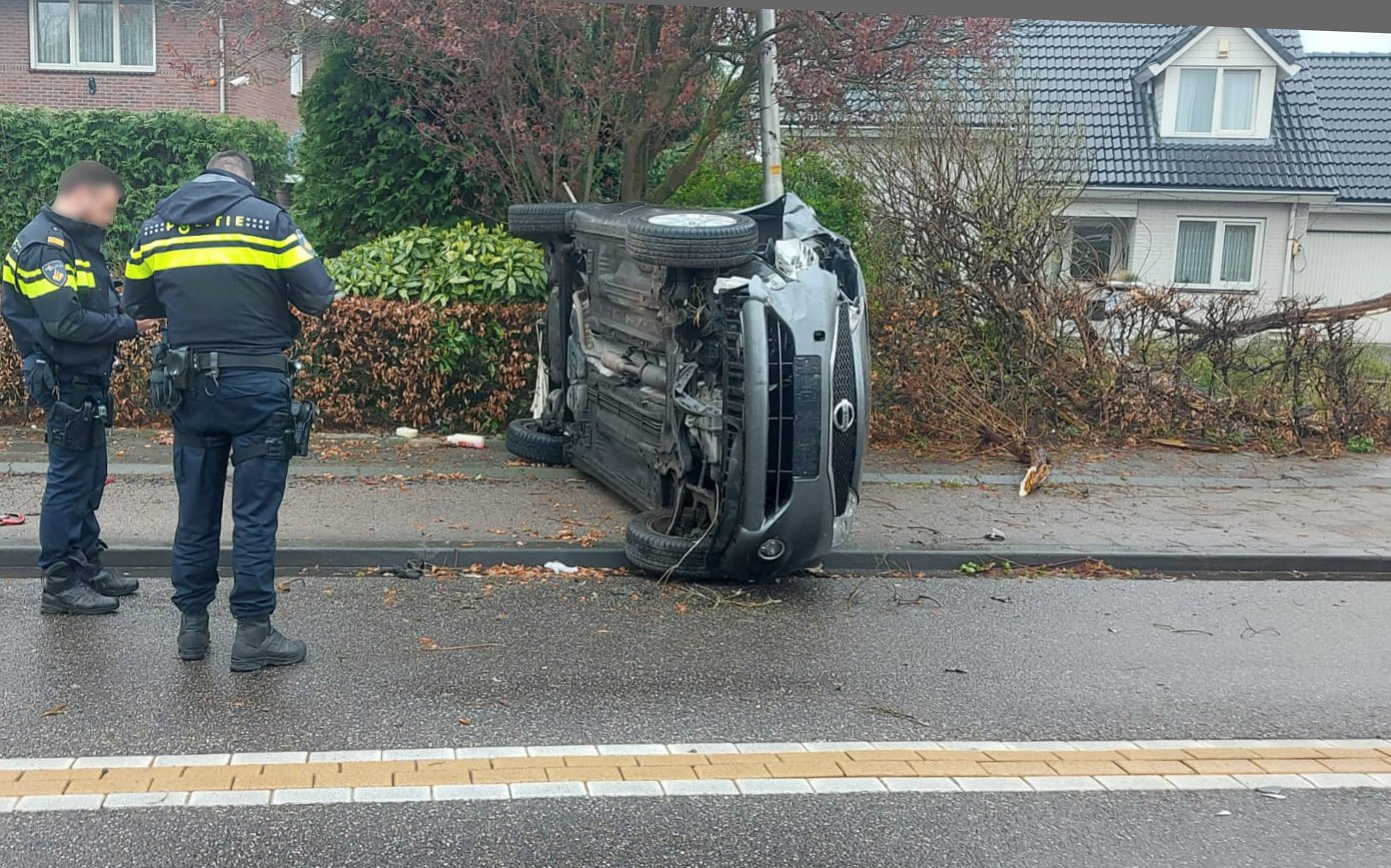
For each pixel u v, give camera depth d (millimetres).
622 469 7730
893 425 10625
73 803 3959
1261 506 8984
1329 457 10891
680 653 5637
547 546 7008
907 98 10852
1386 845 4023
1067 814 4168
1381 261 23938
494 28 9148
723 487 6355
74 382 5609
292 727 4609
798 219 6785
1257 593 7129
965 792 4301
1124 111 23703
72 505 5695
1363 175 23641
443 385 9875
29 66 19562
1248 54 23172
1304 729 5035
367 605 6148
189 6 12672
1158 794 4355
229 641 5500
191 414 5059
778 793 4230
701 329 6379
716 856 3779
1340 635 6352
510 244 10055
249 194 5125
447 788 4156
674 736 4684
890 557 7266
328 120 11648
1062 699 5273
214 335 5023
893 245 10969
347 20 10367
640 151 10922
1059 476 9672
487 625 5914
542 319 9328
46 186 13727
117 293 5812
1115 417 11133
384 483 8328
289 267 5090
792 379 6199
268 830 3834
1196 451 10922
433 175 11719
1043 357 10938
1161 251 23359
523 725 4727
